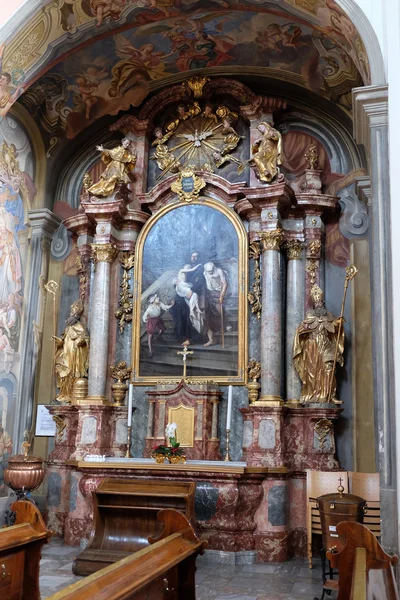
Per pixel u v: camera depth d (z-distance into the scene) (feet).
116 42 31.71
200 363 31.60
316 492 25.80
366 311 30.48
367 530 15.01
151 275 33.35
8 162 33.09
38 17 27.09
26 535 15.64
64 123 35.58
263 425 28.71
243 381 30.68
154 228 33.88
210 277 32.30
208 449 29.89
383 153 21.81
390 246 20.99
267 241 30.76
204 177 33.45
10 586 15.38
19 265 33.73
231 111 34.50
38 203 35.60
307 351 29.76
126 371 32.42
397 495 18.98
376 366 20.43
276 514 26.91
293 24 29.35
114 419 31.76
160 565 13.19
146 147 35.47
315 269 31.17
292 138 33.76
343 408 29.55
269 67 33.14
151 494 23.15
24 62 28.35
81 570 22.50
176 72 34.68
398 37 22.20
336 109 32.96
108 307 32.71
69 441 32.04
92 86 34.12
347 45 26.37
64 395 32.78
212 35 31.58
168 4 29.01
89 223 34.24
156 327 32.63
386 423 19.80
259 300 31.40
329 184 32.73
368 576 12.55
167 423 30.68
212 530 26.17
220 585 22.07
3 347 31.96
